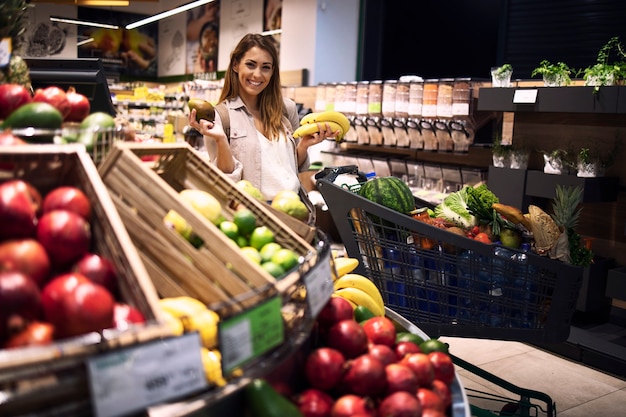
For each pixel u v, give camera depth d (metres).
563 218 2.46
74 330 0.92
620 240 4.17
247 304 1.15
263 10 10.62
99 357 0.83
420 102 5.46
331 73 8.85
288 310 1.44
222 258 1.22
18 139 1.21
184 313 1.13
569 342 3.87
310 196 6.65
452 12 8.48
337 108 6.36
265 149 2.88
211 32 13.08
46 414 0.85
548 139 4.53
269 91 2.95
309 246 1.54
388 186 2.65
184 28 14.48
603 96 3.75
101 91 2.33
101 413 0.82
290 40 9.40
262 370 1.15
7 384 0.84
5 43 1.56
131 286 1.03
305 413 1.25
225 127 2.86
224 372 1.01
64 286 0.94
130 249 1.06
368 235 2.40
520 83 4.79
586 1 6.05
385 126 5.88
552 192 4.09
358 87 6.10
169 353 0.90
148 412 0.95
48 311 0.93
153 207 1.25
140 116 10.20
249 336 1.06
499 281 2.31
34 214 1.07
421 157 5.87
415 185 5.71
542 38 6.45
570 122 4.39
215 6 12.81
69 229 1.05
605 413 3.15
